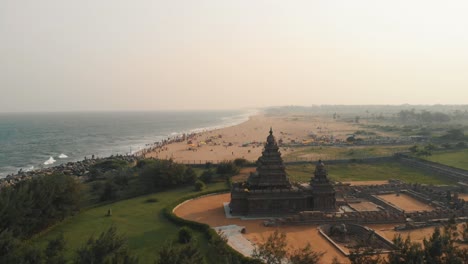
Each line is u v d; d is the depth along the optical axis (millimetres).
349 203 88500
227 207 85625
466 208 77375
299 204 81688
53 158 195750
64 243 48969
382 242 63156
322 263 53875
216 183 110500
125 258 43375
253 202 79875
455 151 158375
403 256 44125
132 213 80500
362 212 75750
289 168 134000
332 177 119812
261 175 84562
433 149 162750
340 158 152875
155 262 44750
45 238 64812
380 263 46281
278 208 80812
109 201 93500
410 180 114875
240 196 80625
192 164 140625
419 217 74188
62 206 72812
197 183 100938
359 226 69750
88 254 42844
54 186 72688
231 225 72062
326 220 73562
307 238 65375
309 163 142750
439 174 122062
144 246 60469
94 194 101938
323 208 81438
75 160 189625
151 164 110500
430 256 43375
